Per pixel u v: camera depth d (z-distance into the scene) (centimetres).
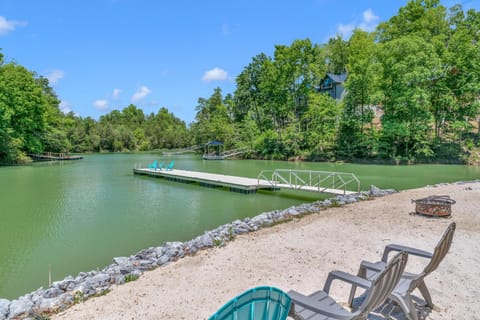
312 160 2753
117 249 570
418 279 219
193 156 4291
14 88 2836
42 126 3269
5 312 287
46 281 438
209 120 4922
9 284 429
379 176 1588
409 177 1538
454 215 582
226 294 290
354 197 814
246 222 604
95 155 4716
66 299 297
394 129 2223
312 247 423
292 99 3150
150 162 3061
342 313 175
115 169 2283
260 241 462
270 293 126
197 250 436
